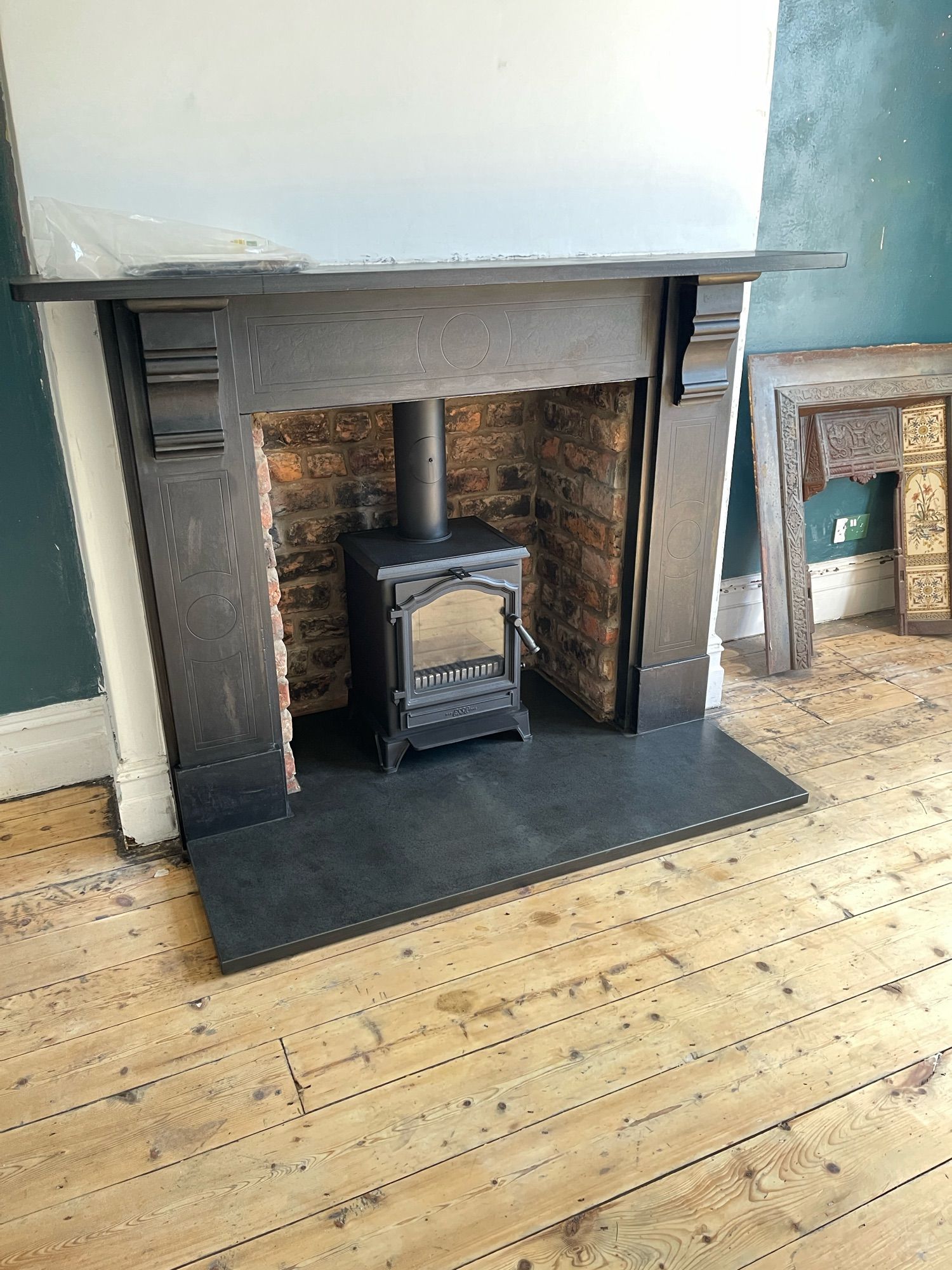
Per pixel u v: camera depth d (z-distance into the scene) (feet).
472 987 6.71
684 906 7.47
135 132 6.22
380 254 7.13
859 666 11.19
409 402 8.30
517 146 7.29
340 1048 6.23
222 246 6.65
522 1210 5.24
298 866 7.77
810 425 10.77
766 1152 5.55
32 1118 5.77
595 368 8.08
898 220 10.52
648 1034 6.33
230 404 6.96
